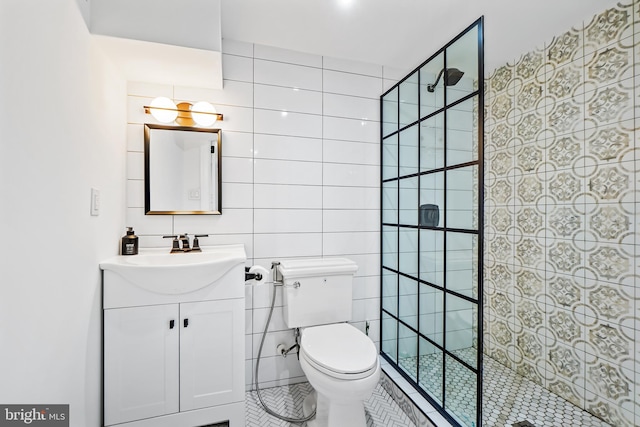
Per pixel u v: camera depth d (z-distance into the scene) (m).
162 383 1.34
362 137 2.17
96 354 1.22
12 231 0.70
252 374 1.90
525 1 1.52
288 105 1.99
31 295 0.77
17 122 0.71
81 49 1.10
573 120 1.74
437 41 1.91
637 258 1.44
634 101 1.46
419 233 1.80
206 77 1.65
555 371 1.83
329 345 1.50
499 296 2.24
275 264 1.90
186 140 1.79
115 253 1.48
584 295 1.67
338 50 2.01
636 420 1.43
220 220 1.84
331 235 2.09
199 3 1.33
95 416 1.21
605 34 1.57
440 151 1.61
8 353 0.68
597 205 1.61
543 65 1.91
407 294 1.92
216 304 1.41
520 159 2.08
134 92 1.71
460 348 1.46
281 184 1.97
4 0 0.66
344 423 1.38
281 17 1.66
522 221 2.06
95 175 1.22
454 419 1.46
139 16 1.25
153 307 1.32
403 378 1.89
